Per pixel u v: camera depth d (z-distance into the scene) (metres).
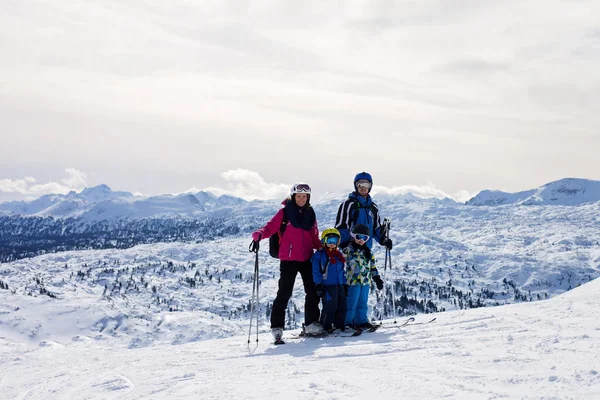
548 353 4.72
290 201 8.30
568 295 8.98
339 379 4.81
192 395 4.99
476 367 4.56
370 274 8.32
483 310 8.28
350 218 8.38
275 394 4.57
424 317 8.50
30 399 6.17
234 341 8.93
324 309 8.06
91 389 6.17
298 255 8.13
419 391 4.05
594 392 3.41
